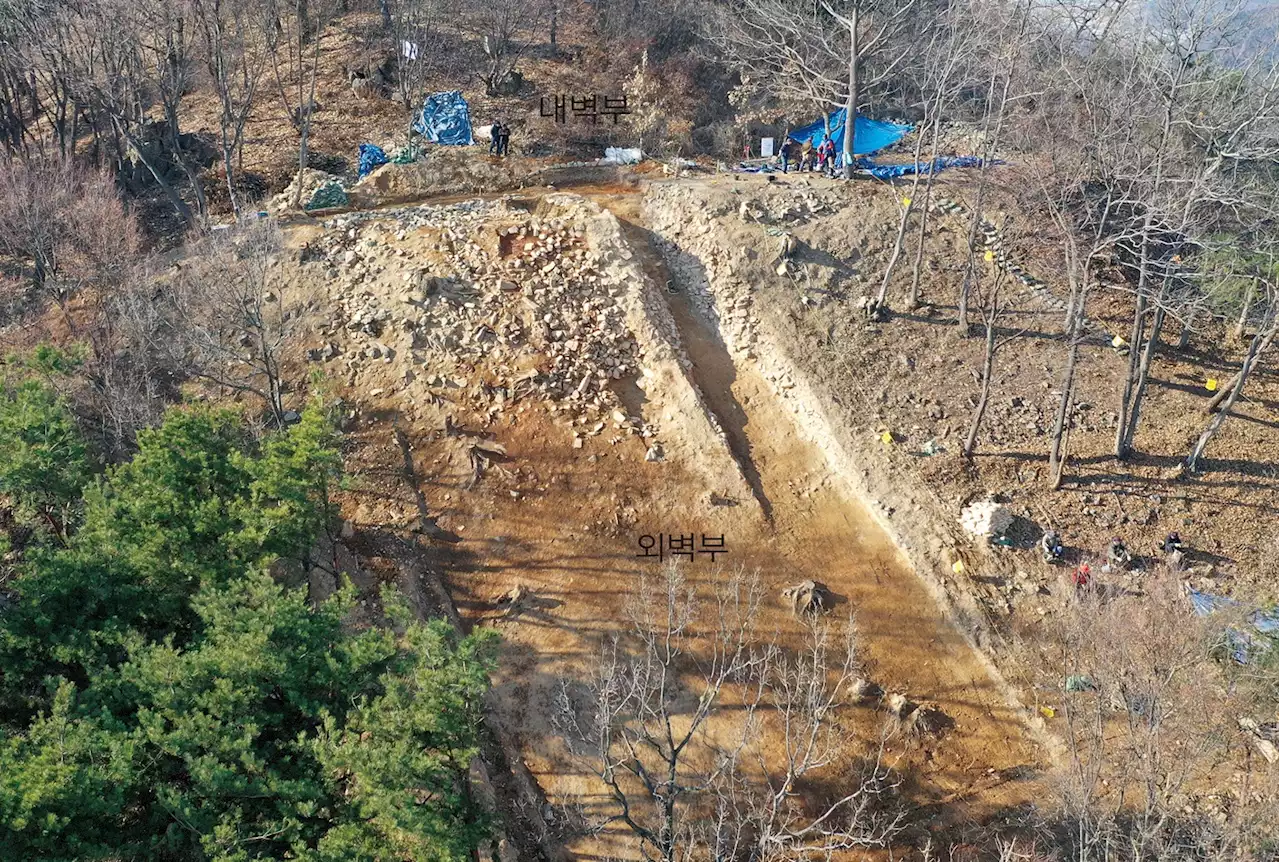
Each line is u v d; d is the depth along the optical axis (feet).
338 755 52.95
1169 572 80.48
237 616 59.67
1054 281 114.62
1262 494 92.07
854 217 116.78
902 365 103.30
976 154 128.57
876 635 82.79
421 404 97.50
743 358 105.19
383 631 68.03
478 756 74.02
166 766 57.72
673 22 170.09
